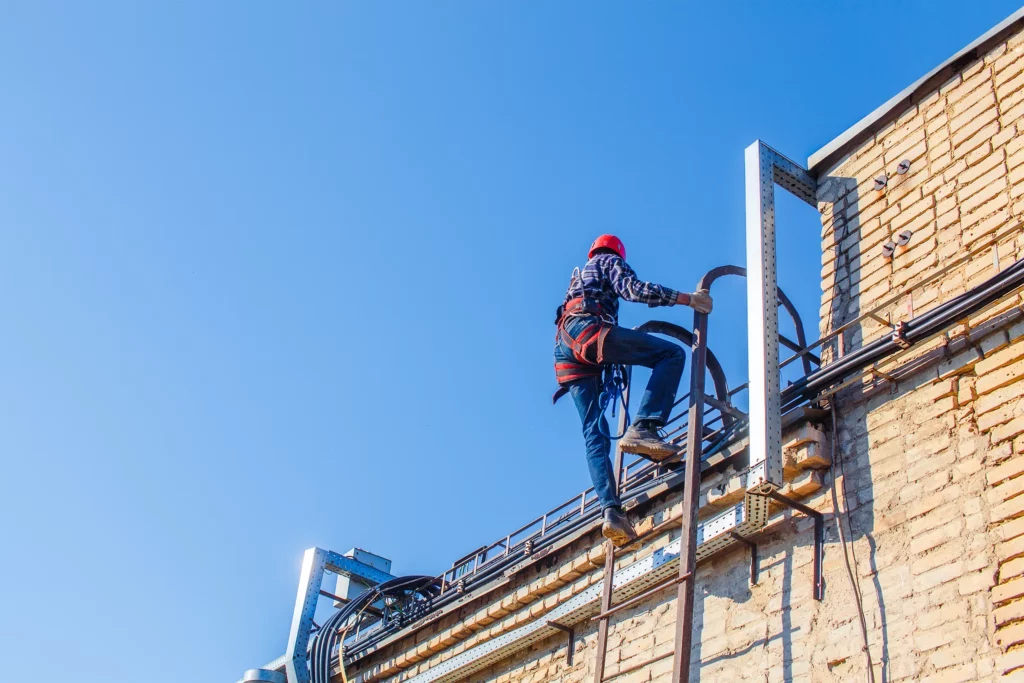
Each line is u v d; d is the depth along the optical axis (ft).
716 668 21.70
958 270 21.95
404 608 35.29
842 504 21.15
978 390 19.97
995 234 21.70
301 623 38.73
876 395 21.85
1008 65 23.31
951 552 18.79
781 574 21.54
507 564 30.71
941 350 20.95
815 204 26.53
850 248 24.99
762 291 23.20
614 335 23.29
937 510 19.42
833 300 24.72
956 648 17.84
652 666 23.34
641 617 24.52
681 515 23.91
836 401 22.52
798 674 20.03
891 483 20.49
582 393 24.25
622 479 26.37
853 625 19.60
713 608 22.61
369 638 34.88
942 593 18.53
